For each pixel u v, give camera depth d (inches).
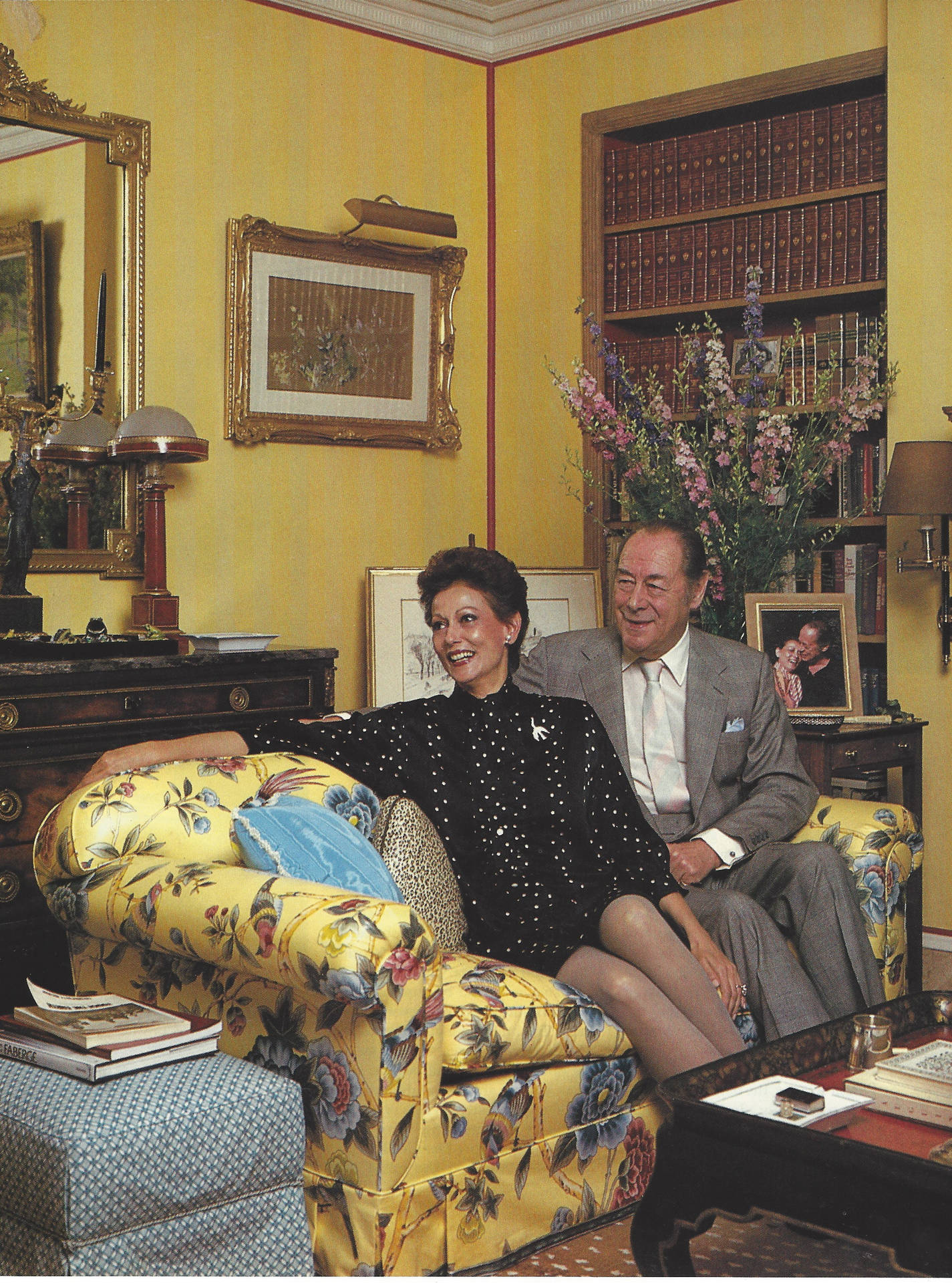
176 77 178.7
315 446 196.7
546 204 213.5
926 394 173.0
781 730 128.7
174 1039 82.4
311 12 193.5
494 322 219.6
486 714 112.5
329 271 194.5
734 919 110.7
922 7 171.8
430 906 102.1
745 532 165.6
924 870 175.6
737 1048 100.1
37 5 164.9
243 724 163.2
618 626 127.9
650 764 129.0
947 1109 75.7
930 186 171.9
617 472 182.7
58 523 167.8
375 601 196.1
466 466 217.0
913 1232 67.8
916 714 175.2
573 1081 95.0
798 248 188.5
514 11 210.5
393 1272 83.7
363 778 109.0
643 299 204.4
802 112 187.5
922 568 170.2
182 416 167.2
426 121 209.0
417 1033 83.6
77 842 95.3
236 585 188.2
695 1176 76.4
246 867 95.5
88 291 169.9
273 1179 80.2
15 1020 85.0
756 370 169.0
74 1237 71.8
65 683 144.4
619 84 204.1
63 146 167.0
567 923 104.9
